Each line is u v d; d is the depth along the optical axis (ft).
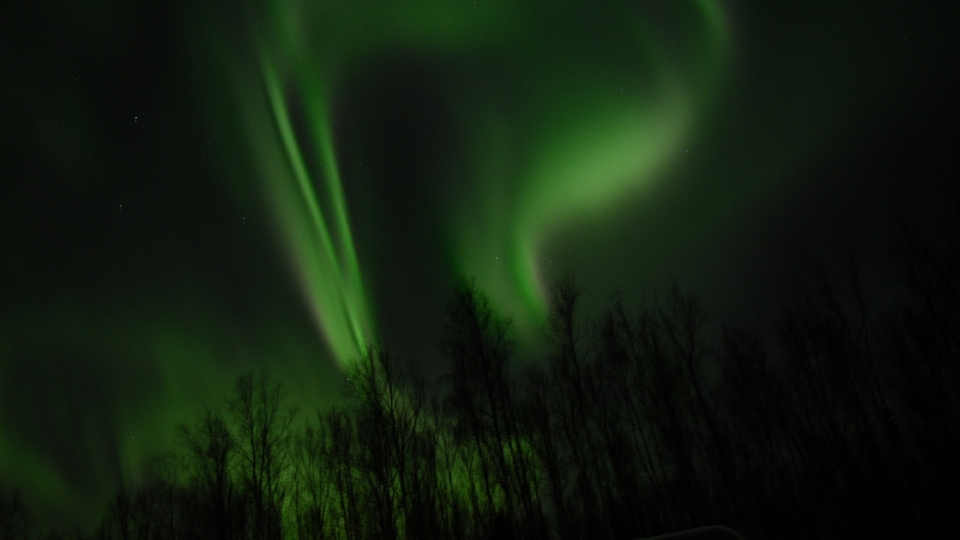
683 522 92.22
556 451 99.50
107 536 120.26
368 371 107.14
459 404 99.19
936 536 81.97
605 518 95.71
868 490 86.43
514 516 92.68
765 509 93.09
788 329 103.35
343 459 116.16
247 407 114.32
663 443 96.73
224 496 107.34
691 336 101.50
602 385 102.99
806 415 98.84
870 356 94.99
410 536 100.27
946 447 84.23
